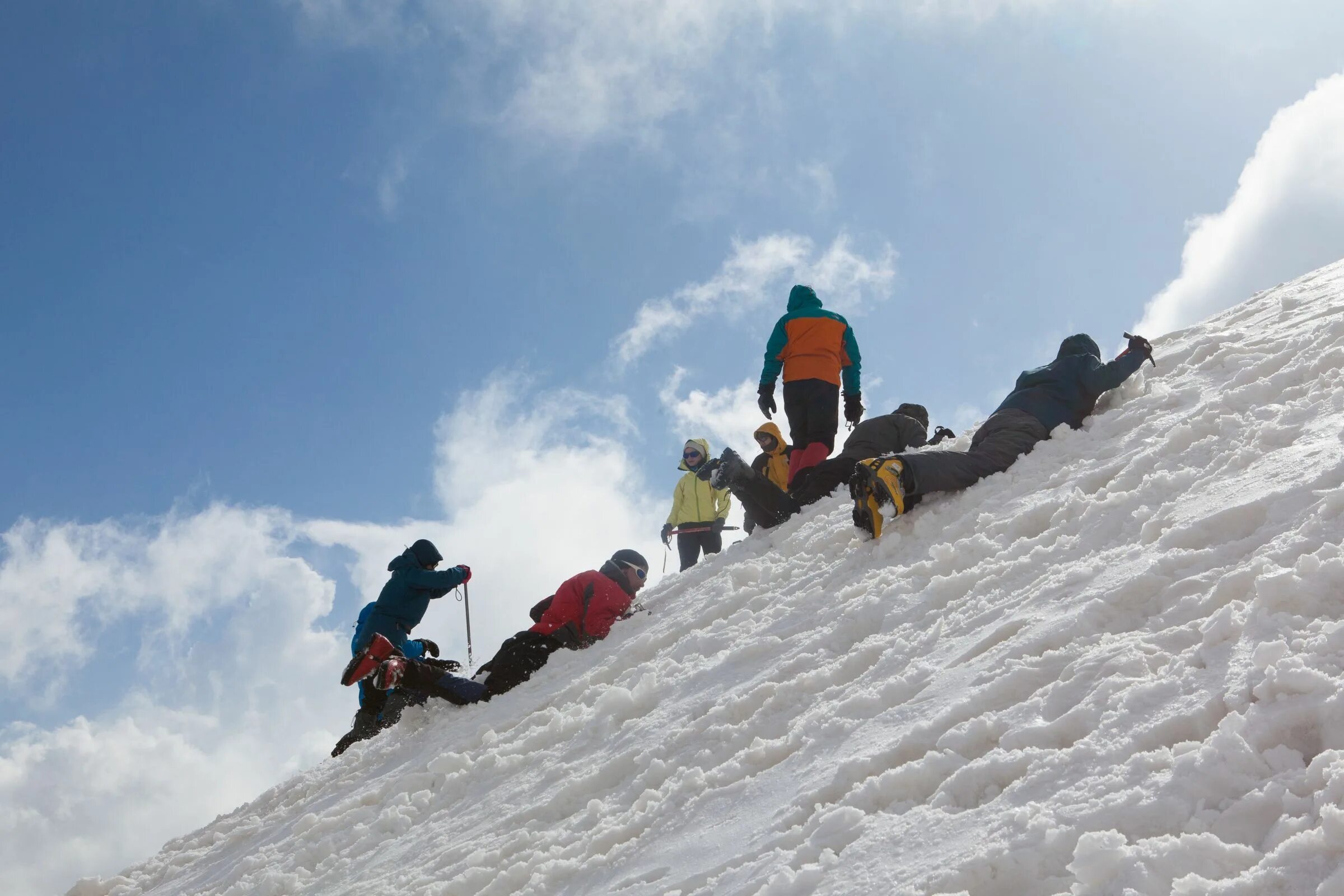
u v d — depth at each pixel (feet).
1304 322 18.61
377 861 14.97
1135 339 19.47
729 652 15.85
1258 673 6.99
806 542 20.68
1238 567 8.87
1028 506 15.07
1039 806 6.85
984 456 17.60
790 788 9.70
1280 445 11.82
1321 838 5.33
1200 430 13.93
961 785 7.75
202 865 20.29
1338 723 6.19
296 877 15.70
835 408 25.59
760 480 23.63
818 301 26.40
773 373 26.30
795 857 8.07
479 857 12.74
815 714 11.32
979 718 8.54
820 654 13.57
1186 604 8.85
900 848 7.37
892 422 24.43
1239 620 7.77
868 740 9.66
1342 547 8.00
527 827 13.46
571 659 21.38
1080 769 7.12
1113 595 9.66
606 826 11.72
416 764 18.99
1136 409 17.44
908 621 12.76
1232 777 6.28
